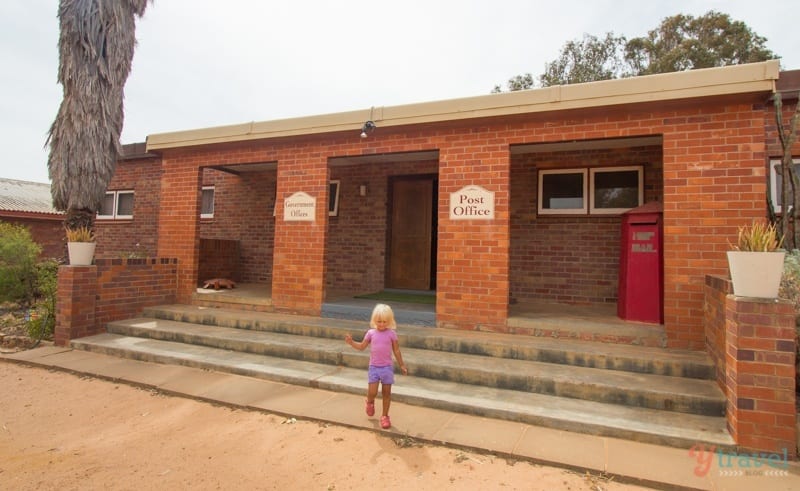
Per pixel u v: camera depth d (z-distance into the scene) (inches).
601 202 305.0
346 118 272.8
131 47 330.6
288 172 299.3
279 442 156.7
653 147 291.4
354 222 381.1
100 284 291.1
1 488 129.2
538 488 126.2
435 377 203.6
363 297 331.9
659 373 187.6
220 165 324.5
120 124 329.4
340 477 133.5
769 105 250.8
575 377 184.5
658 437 147.0
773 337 137.2
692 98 201.3
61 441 161.0
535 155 321.1
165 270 329.1
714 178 203.5
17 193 788.6
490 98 237.1
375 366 165.2
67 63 305.1
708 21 830.5
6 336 296.2
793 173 200.2
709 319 189.9
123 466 142.3
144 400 197.9
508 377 190.4
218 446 154.9
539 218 318.3
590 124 226.5
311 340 250.4
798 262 172.6
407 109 256.5
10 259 381.1
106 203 474.6
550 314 259.1
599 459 138.0
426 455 145.6
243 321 277.9
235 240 430.0
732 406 144.6
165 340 272.2
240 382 212.2
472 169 248.4
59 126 311.0
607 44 892.6
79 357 253.6
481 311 243.0
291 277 293.6
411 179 376.2
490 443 149.2
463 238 248.2
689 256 205.8
